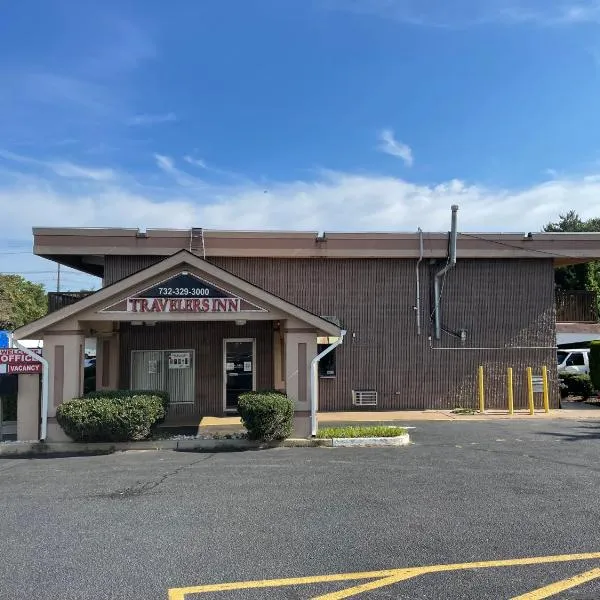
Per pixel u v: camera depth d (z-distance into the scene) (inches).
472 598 171.3
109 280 673.6
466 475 336.8
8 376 473.1
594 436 489.1
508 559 201.3
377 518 251.1
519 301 733.3
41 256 702.5
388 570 193.0
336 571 192.9
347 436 467.5
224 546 217.9
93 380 814.5
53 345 477.4
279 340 655.8
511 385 681.6
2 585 183.9
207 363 653.9
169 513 262.7
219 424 568.1
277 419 455.2
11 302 1247.5
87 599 173.5
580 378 823.7
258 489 306.8
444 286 725.3
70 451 454.3
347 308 711.1
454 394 716.0
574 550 209.5
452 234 683.4
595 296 1092.5
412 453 416.2
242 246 687.1
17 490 314.8
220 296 490.3
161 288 487.8
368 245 704.4
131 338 648.4
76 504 281.6
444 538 224.2
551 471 346.0
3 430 555.2
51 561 204.2
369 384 707.4
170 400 646.5
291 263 708.0
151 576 190.2
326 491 300.7
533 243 723.4
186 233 676.1
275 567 197.0
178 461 396.8
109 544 221.6
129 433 454.0
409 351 714.8
